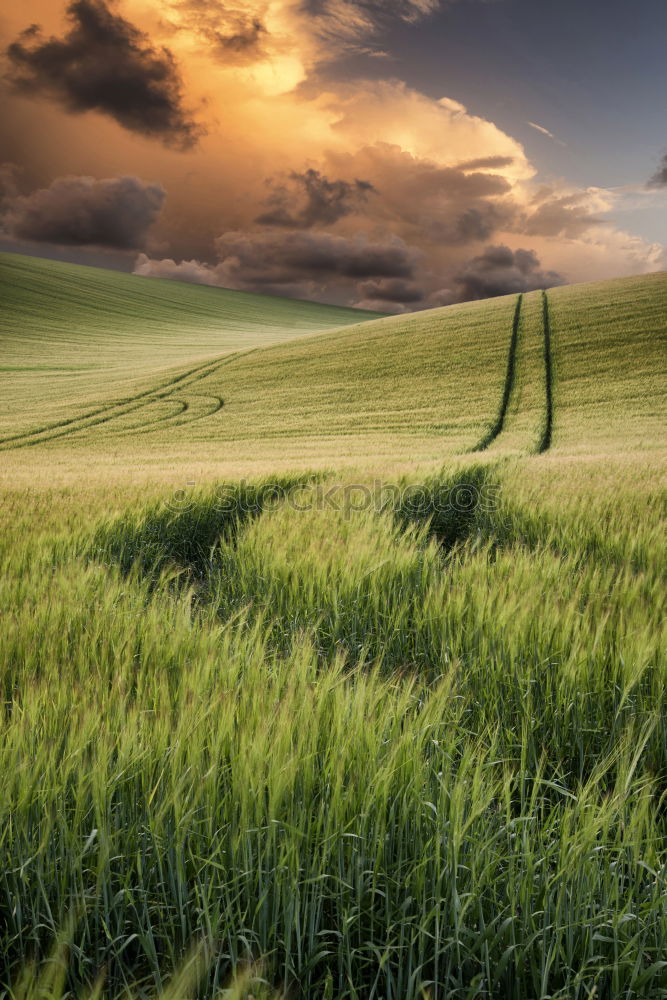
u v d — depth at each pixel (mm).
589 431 27672
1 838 1800
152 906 1812
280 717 2100
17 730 2037
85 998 1419
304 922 1776
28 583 4219
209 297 136500
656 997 1658
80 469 18875
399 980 1664
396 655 3822
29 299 95250
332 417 35125
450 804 1924
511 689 3043
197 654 2934
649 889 1893
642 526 6172
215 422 36156
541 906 1827
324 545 5250
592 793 2078
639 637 3070
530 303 54906
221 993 1543
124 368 57781
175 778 1900
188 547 8438
